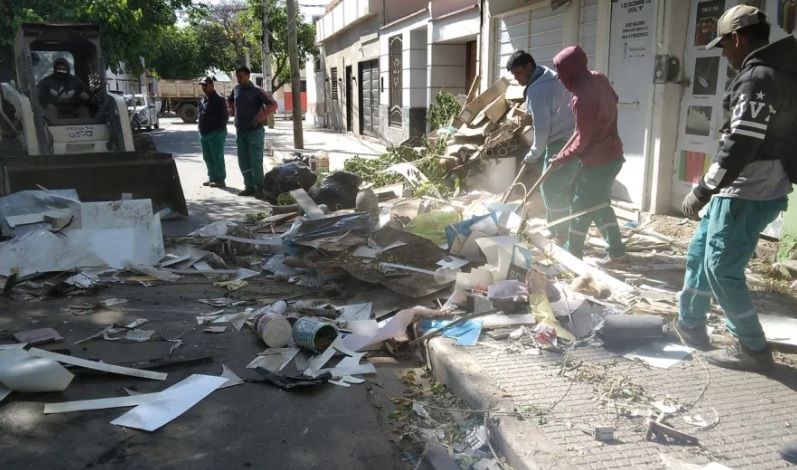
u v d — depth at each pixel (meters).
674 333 4.29
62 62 9.96
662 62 7.39
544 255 5.78
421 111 17.28
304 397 3.88
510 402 3.47
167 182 8.61
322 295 5.59
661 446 3.09
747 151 3.35
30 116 9.12
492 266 5.29
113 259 6.25
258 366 4.21
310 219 7.09
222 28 55.50
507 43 11.91
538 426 3.25
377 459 3.28
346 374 4.14
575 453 3.02
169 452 3.29
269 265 6.31
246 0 45.12
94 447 3.31
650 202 7.86
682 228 7.14
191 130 28.66
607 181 5.72
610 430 3.15
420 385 4.07
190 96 39.50
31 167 7.75
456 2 14.14
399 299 5.24
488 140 9.73
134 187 8.45
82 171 8.03
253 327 4.77
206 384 3.95
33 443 3.32
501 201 6.52
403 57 17.59
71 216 6.39
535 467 2.93
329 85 29.41
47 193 6.73
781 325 4.44
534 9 10.78
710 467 2.89
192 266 6.48
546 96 5.88
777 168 3.49
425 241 5.95
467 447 3.34
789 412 3.39
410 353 4.48
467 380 3.74
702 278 4.02
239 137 10.66
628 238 6.97
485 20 12.43
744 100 3.33
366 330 4.64
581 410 3.41
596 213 5.95
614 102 5.53
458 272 5.30
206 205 9.90
